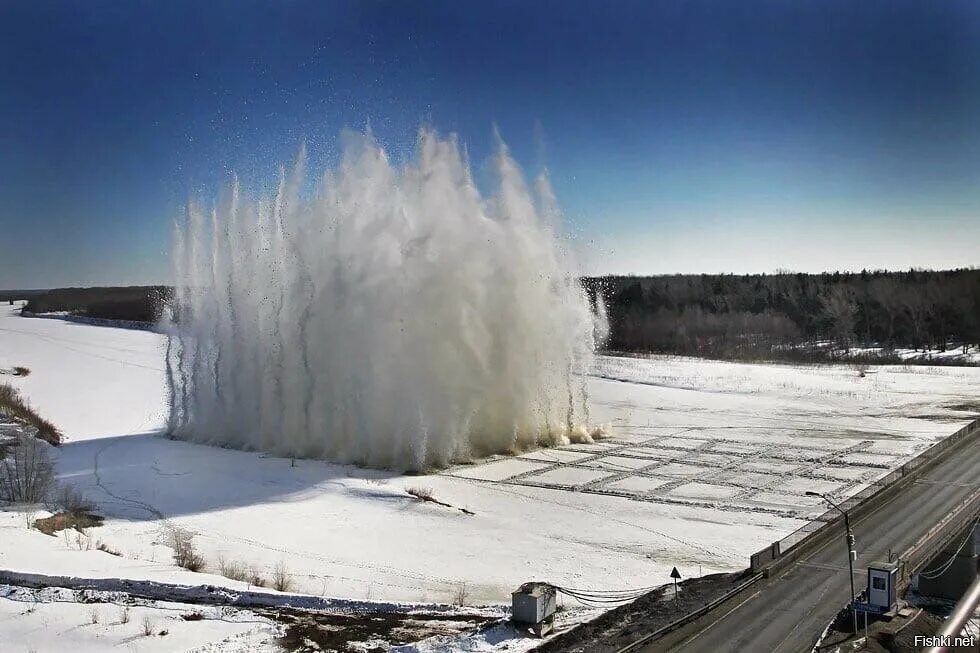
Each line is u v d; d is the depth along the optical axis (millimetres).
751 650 20625
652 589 26703
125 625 22734
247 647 21328
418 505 38844
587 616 23516
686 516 36562
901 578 25703
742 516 36344
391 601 25703
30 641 21688
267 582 27750
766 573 26516
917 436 55938
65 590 25344
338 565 30094
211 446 55906
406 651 20672
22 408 64438
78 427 64250
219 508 38750
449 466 48625
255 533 34469
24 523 33625
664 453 51688
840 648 20328
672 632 21859
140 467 48281
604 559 30703
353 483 43125
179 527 35250
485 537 33844
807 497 39438
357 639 21891
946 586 23969
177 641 21688
